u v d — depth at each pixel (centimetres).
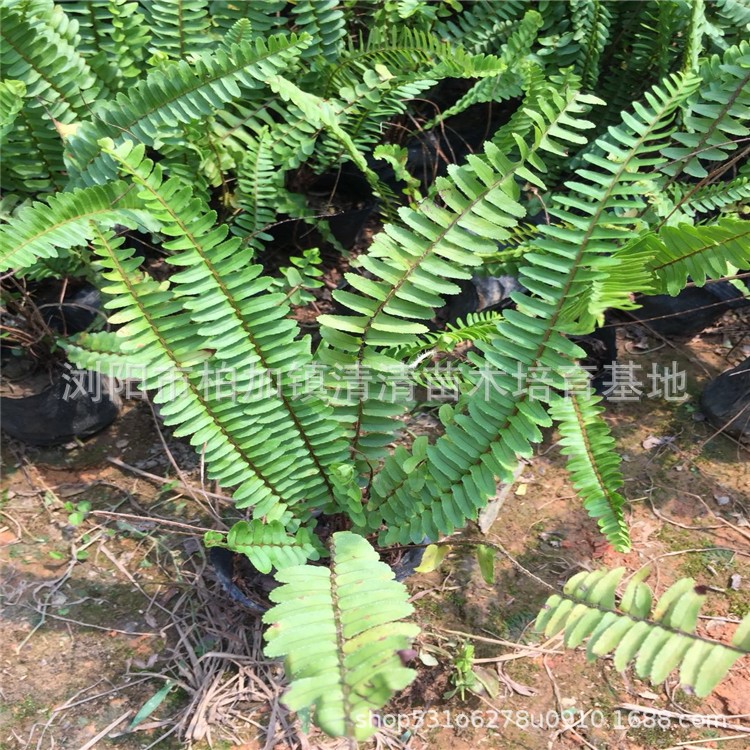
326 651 60
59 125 96
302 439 80
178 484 101
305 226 122
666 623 59
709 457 106
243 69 90
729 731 81
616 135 73
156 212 68
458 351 107
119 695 83
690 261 81
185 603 90
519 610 90
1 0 87
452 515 77
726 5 109
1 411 100
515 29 119
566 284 71
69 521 97
